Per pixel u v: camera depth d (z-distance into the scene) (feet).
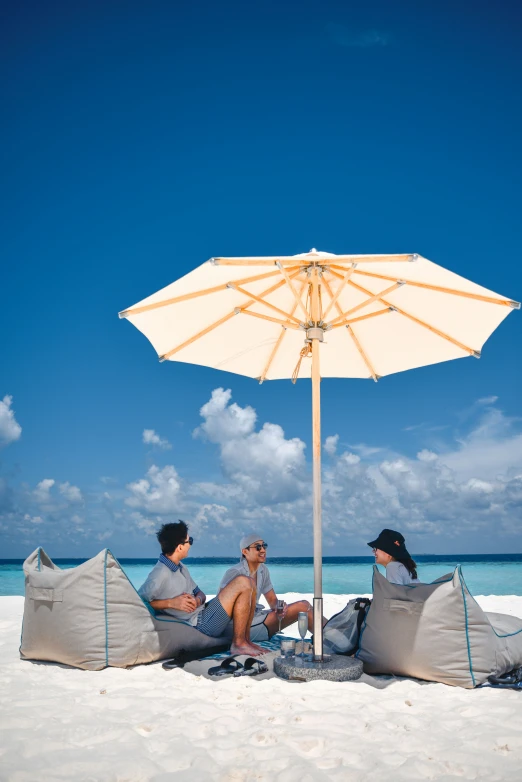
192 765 8.11
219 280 12.68
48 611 13.64
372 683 12.13
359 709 10.35
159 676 12.55
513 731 9.29
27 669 13.15
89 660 13.12
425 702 10.87
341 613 14.55
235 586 14.38
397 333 15.39
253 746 8.67
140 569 141.49
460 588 12.28
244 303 14.57
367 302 12.63
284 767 8.01
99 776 7.68
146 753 8.49
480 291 12.43
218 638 14.80
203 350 16.05
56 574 13.83
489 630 12.29
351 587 68.08
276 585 71.87
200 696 11.12
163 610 14.79
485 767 8.00
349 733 9.23
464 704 10.65
